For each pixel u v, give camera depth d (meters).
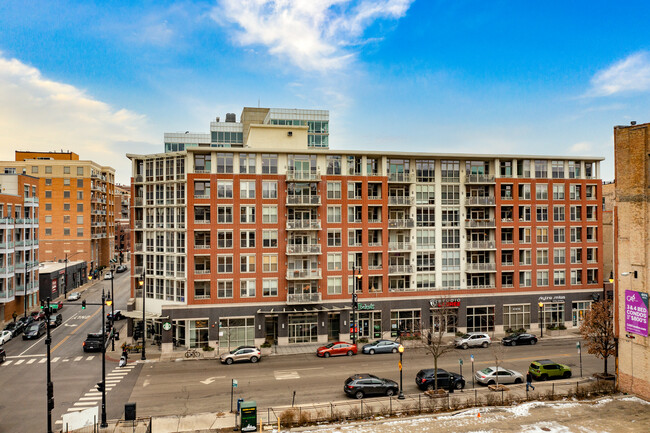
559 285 53.78
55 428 25.42
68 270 77.38
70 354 42.50
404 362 39.62
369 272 49.25
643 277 29.86
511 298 52.22
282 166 47.97
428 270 51.12
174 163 47.34
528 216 53.22
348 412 26.84
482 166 53.19
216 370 37.56
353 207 49.19
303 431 24.33
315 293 47.12
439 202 51.62
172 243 47.03
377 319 49.25
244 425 24.42
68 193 91.56
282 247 47.38
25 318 54.19
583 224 54.69
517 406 28.03
